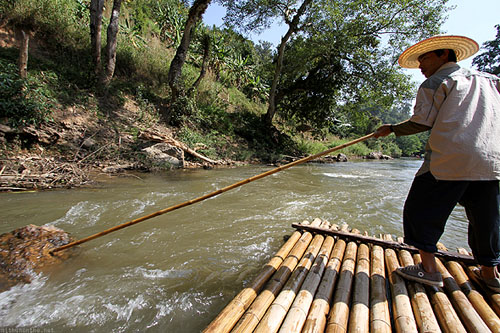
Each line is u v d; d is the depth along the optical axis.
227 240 2.89
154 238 2.86
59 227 3.04
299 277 1.81
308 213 4.04
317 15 13.27
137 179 5.84
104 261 2.36
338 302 1.56
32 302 1.79
